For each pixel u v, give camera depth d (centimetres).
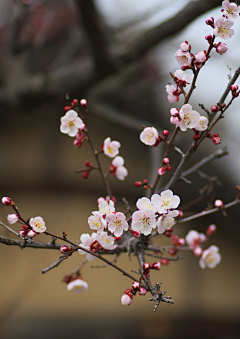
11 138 327
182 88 136
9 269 274
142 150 319
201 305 294
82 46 237
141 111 264
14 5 225
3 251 278
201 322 286
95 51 197
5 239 133
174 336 277
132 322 282
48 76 232
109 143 147
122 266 300
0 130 323
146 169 317
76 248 135
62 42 267
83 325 272
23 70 248
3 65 244
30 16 234
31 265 269
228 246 301
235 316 290
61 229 314
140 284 134
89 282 292
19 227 265
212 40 133
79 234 314
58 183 325
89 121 323
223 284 301
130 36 211
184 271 302
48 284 284
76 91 230
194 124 136
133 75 254
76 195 326
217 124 222
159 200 134
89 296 288
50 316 275
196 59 133
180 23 183
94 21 179
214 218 275
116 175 149
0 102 234
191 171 157
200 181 247
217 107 136
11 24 237
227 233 290
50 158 328
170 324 284
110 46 198
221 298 297
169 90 136
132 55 202
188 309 292
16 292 269
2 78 242
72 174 325
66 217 318
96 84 227
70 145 330
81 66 226
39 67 261
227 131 223
